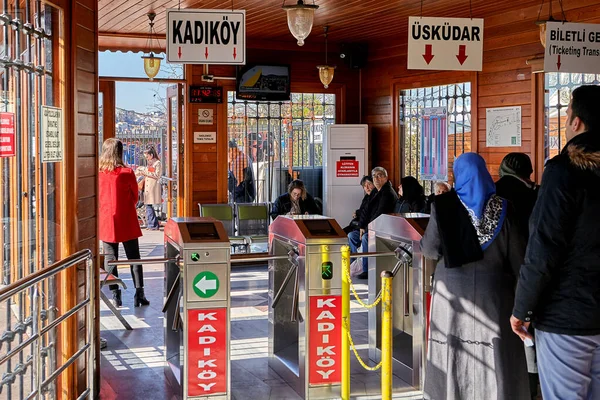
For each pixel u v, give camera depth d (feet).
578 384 9.74
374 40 34.04
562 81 24.97
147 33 31.76
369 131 35.19
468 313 12.66
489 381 12.53
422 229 15.79
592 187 9.59
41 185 13.44
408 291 16.40
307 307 15.49
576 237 9.62
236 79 33.35
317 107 35.73
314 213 29.86
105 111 36.55
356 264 29.30
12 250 12.57
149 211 45.14
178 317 15.39
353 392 16.10
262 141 34.83
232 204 33.24
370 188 29.94
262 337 20.94
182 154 33.88
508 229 12.55
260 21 28.53
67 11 14.15
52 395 13.69
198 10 18.33
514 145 26.91
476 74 28.58
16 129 12.53
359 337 20.80
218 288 14.92
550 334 9.86
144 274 30.63
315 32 31.45
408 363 16.80
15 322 12.37
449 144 30.81
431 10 26.16
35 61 13.24
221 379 15.06
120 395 15.99
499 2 24.80
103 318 23.00
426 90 32.04
